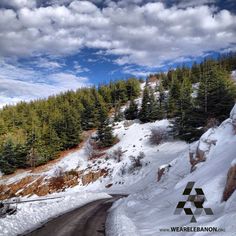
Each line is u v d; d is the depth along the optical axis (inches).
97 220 611.2
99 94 4293.8
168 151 2095.2
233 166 436.8
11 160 2792.8
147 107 2955.2
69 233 487.5
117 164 2213.3
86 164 2458.2
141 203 776.3
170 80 4330.7
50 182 2256.4
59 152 2871.6
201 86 2137.1
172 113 2753.4
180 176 965.2
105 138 2691.9
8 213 624.4
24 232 503.8
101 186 2016.5
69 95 4798.2
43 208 748.0
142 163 2049.7
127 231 442.3
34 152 2795.3
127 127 2970.0
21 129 3550.7
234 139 704.4
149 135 2539.4
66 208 842.2
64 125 3058.6
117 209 735.1
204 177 585.6
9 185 2463.1
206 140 829.2
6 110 4372.5
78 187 2114.9
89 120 3388.3
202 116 2048.5
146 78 5027.1
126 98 4156.0
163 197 721.6
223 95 1993.1
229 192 429.7
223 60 4416.8
